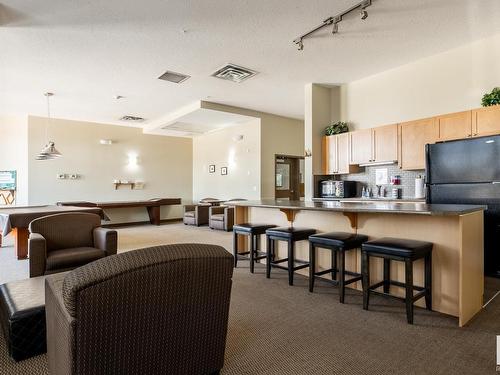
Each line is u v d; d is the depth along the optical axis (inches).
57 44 147.1
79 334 41.9
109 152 329.4
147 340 47.9
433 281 99.1
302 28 136.1
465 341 80.0
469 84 156.4
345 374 67.0
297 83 210.1
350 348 77.6
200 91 224.1
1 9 117.9
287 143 315.6
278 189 315.3
